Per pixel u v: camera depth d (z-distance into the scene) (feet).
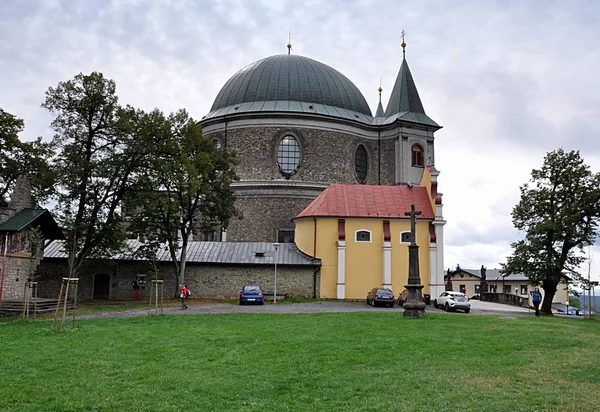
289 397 41.19
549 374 48.14
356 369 50.70
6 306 114.11
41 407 38.68
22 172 138.62
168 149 137.90
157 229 152.76
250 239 192.44
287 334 72.74
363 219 167.43
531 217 158.61
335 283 163.02
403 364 52.70
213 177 159.63
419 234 169.17
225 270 158.61
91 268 156.35
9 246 119.55
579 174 152.35
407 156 212.23
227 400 40.52
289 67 216.33
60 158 134.41
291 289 160.04
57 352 59.00
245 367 51.57
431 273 167.02
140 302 142.72
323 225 166.71
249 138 201.05
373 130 217.15
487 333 75.92
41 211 125.70
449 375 47.65
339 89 217.56
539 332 78.18
